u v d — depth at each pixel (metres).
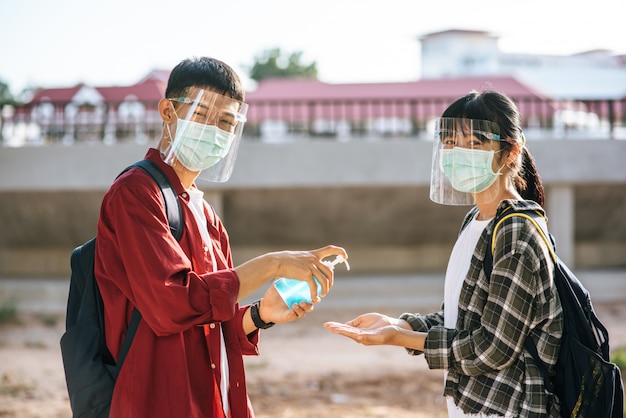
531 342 2.71
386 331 2.78
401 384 7.73
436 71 36.56
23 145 11.33
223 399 2.81
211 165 2.82
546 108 13.44
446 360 2.71
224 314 2.59
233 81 2.81
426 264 13.27
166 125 2.82
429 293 11.95
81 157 11.29
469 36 36.31
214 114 2.76
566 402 2.70
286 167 11.37
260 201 11.84
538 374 2.68
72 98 13.62
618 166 11.70
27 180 11.33
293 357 9.03
